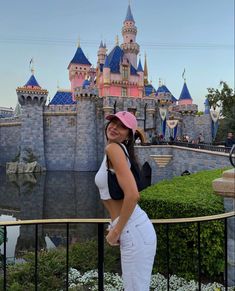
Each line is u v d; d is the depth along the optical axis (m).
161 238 7.46
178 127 67.19
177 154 34.12
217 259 6.93
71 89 76.81
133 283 3.00
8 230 19.88
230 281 4.74
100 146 59.84
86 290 6.93
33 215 27.06
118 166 2.83
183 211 7.09
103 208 29.52
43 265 7.72
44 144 60.16
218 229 6.74
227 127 54.66
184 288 6.66
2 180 48.00
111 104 58.88
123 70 68.94
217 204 7.11
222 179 4.04
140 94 70.00
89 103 58.28
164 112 55.78
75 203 31.91
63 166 59.94
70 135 60.19
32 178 49.94
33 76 61.28
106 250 8.66
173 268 7.40
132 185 2.77
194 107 68.19
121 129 3.04
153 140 48.00
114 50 70.50
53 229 19.94
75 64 75.25
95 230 19.14
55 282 7.07
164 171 35.72
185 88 70.75
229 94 64.62
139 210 3.19
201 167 29.50
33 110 58.84
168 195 7.99
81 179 48.56
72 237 17.53
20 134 64.31
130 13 75.94
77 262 8.28
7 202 32.47
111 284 7.11
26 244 16.50
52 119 60.56
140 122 60.78
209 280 7.17
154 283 6.98
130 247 3.00
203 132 70.94
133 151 3.11
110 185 2.95
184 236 7.21
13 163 56.66
